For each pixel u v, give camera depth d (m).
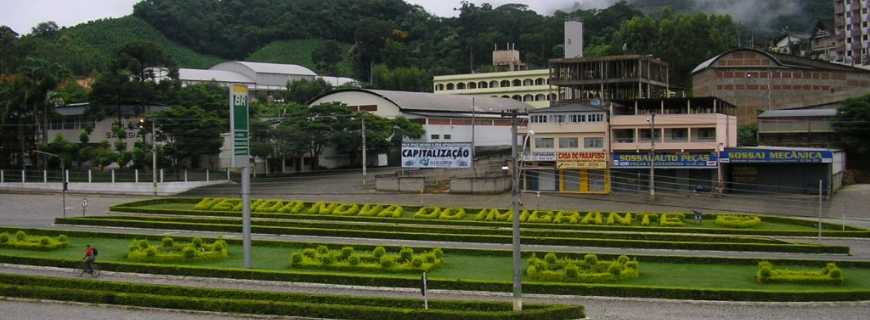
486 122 165.62
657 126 107.94
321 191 115.94
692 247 73.50
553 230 83.00
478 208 99.81
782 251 71.75
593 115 110.06
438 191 114.12
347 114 138.25
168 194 119.94
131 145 140.88
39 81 137.12
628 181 109.62
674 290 53.78
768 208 96.19
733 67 145.12
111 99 139.12
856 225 85.56
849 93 142.50
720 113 110.88
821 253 70.50
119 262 64.88
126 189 122.12
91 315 51.34
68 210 105.19
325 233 83.56
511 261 68.25
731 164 107.62
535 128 112.81
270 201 103.75
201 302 52.03
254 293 53.44
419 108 157.50
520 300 47.75
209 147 127.06
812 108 137.75
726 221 85.81
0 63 174.25
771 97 145.38
